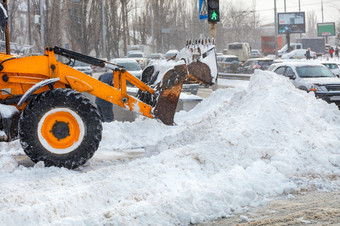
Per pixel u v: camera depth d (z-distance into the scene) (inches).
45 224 203.8
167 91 358.3
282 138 318.0
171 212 219.6
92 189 240.8
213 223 217.9
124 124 421.1
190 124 404.2
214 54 366.0
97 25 2578.7
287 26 3137.3
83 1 2386.8
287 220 215.2
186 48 388.2
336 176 285.1
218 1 619.8
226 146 300.2
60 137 314.5
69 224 202.7
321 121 356.2
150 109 354.0
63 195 237.1
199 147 297.3
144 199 235.5
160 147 345.1
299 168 293.4
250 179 265.9
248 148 300.5
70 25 2415.1
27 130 311.3
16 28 2620.6
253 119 333.4
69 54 337.4
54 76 329.4
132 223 207.5
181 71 358.6
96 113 319.3
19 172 300.5
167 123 359.6
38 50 2186.3
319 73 734.5
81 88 331.6
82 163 317.1
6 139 316.8
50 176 292.7
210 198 236.1
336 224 205.8
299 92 386.3
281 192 259.9
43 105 312.0
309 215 220.7
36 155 312.2
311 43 3196.4
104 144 391.5
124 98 345.1
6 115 314.3
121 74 348.8
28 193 244.2
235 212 232.1
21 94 332.8
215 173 280.2
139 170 270.4
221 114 383.6
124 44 2938.0
